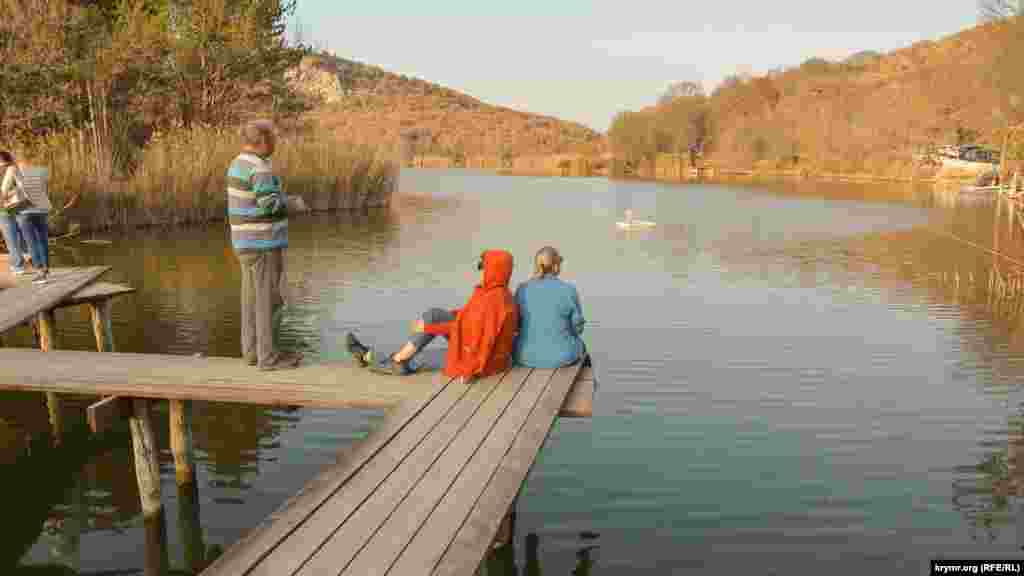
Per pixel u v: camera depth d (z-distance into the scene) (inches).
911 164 2930.6
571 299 264.4
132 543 228.2
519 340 265.4
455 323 250.1
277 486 259.1
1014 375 394.3
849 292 629.3
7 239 428.8
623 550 217.5
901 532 228.8
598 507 243.3
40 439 313.4
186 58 1373.0
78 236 887.1
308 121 1731.1
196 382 243.1
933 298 606.5
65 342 439.5
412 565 144.1
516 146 4884.4
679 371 394.9
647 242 954.1
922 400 353.4
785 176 3174.2
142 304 540.1
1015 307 571.5
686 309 553.9
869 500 249.9
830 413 334.6
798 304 576.7
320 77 5654.5
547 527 230.5
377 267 726.5
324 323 493.7
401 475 180.2
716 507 243.8
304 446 291.9
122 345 434.6
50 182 871.7
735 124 3617.1
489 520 160.7
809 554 215.5
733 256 836.6
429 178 2888.8
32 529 238.8
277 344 263.1
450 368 249.8
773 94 3973.9
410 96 6151.6
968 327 503.8
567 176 3319.4
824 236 1039.6
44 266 425.1
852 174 3115.2
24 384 245.0
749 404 345.1
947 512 242.4
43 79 1030.4
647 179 2997.0
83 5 1236.5
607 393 359.3
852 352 436.1
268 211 245.0
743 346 447.8
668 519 235.6
